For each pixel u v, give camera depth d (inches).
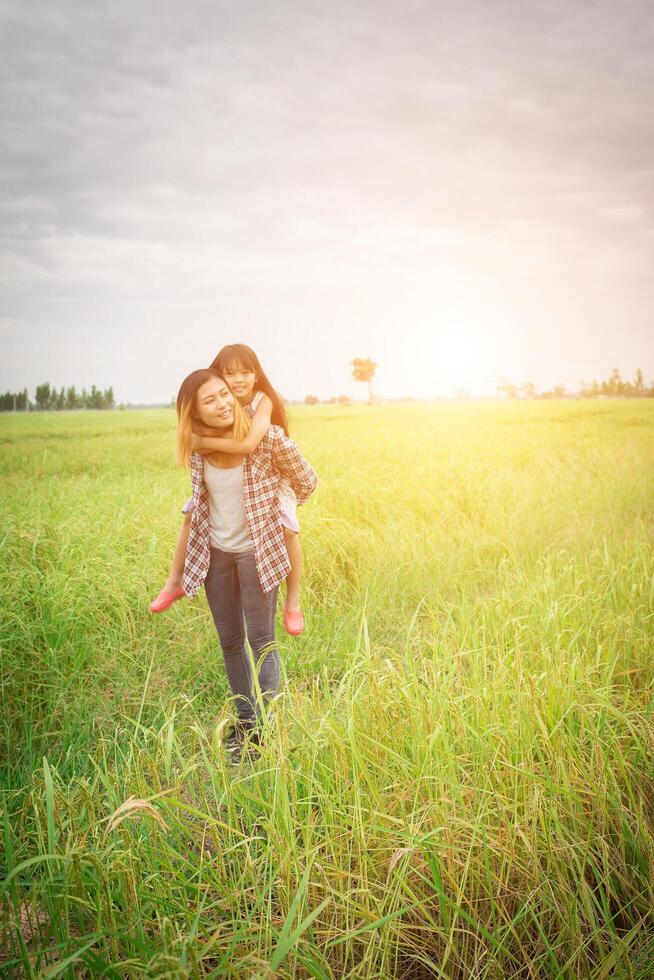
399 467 397.1
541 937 77.5
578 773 97.0
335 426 1006.4
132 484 367.6
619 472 360.8
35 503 288.5
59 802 89.2
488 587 207.5
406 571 208.7
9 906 76.3
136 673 157.2
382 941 75.7
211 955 77.4
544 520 258.5
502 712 106.1
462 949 80.0
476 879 85.4
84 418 1649.9
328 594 200.7
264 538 120.1
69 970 71.2
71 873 76.3
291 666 153.4
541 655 127.0
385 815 84.0
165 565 204.8
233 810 90.3
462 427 848.3
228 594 127.2
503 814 86.7
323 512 267.1
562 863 85.0
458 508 289.9
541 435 671.1
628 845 91.2
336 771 92.5
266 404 121.1
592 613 150.4
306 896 76.4
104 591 180.4
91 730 131.4
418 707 103.0
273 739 97.4
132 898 75.8
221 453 119.1
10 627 161.8
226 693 144.9
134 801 75.0
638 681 133.3
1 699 142.5
